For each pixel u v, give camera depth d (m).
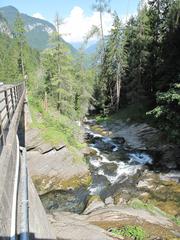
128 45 45.12
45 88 32.72
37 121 23.38
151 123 32.00
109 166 22.92
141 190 18.09
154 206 15.14
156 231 11.43
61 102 31.36
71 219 12.29
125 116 39.44
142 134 30.64
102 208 14.23
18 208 7.50
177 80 24.88
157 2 38.19
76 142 25.95
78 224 11.38
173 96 20.89
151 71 35.28
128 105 43.41
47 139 20.80
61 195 19.05
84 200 17.98
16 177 8.56
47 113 27.36
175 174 20.25
